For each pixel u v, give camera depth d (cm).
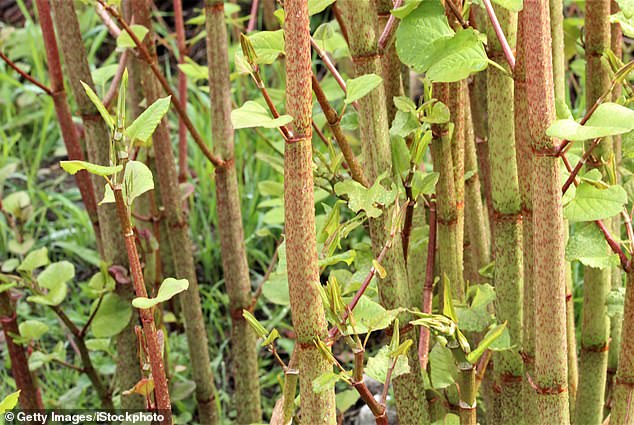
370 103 110
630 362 116
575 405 149
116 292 173
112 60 304
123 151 96
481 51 101
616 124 89
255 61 95
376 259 111
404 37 103
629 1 99
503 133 119
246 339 184
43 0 169
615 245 111
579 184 107
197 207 269
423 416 124
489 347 118
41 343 212
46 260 169
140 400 181
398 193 109
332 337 103
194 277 189
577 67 187
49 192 288
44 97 294
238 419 191
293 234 96
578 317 216
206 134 268
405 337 118
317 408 104
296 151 93
